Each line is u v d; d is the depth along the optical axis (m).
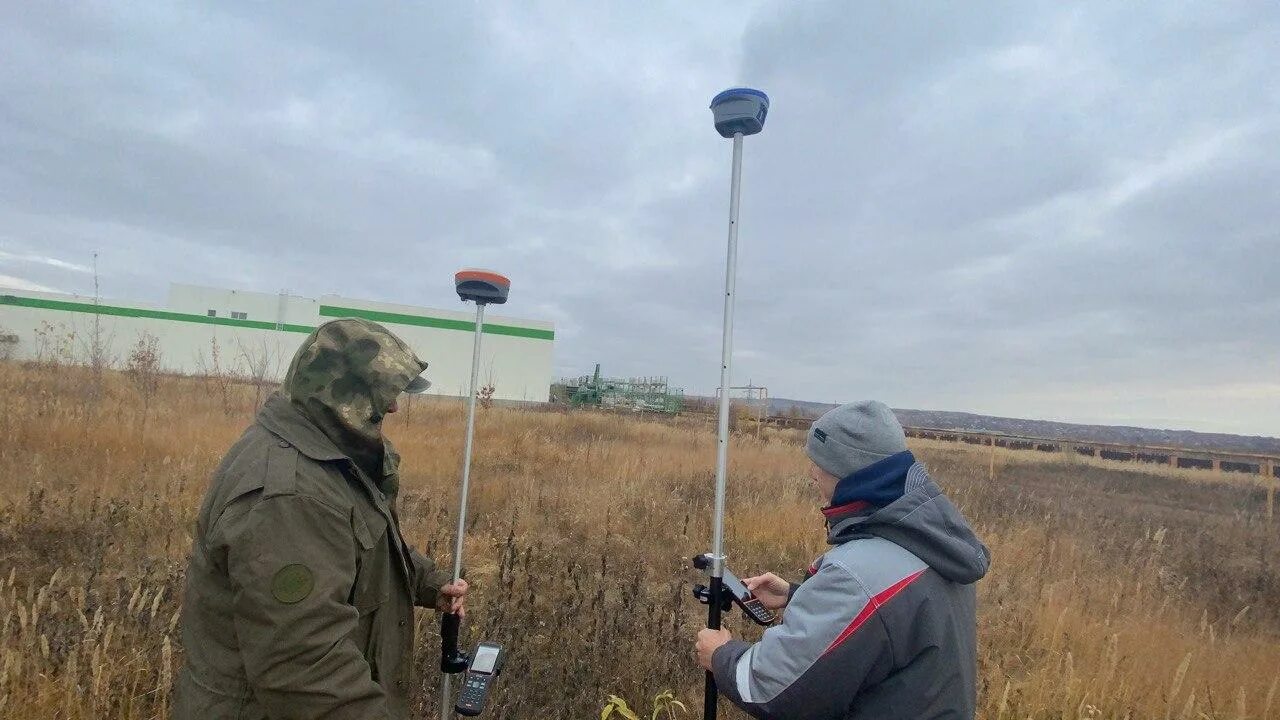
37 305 30.31
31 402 9.28
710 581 2.17
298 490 1.52
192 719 1.53
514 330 36.97
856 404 1.79
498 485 8.08
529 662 3.52
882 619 1.50
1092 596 5.71
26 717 2.76
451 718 3.06
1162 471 20.53
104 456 7.11
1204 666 4.39
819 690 1.52
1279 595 6.33
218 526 1.50
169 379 15.88
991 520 8.66
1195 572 7.02
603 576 4.41
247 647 1.45
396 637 1.84
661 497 8.14
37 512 5.07
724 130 2.41
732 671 1.72
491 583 4.77
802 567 6.33
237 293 33.91
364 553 1.67
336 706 1.47
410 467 8.62
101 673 2.96
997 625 4.87
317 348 1.73
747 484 9.68
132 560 4.72
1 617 3.54
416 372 1.80
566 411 23.23
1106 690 3.78
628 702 3.38
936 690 1.50
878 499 1.66
